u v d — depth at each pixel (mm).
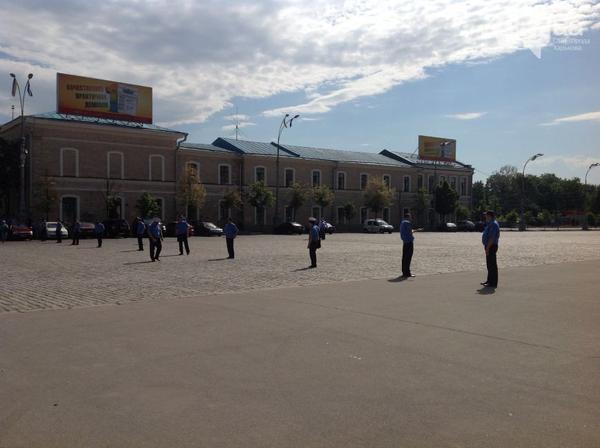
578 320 8523
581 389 5270
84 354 6551
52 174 47844
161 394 5148
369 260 20766
